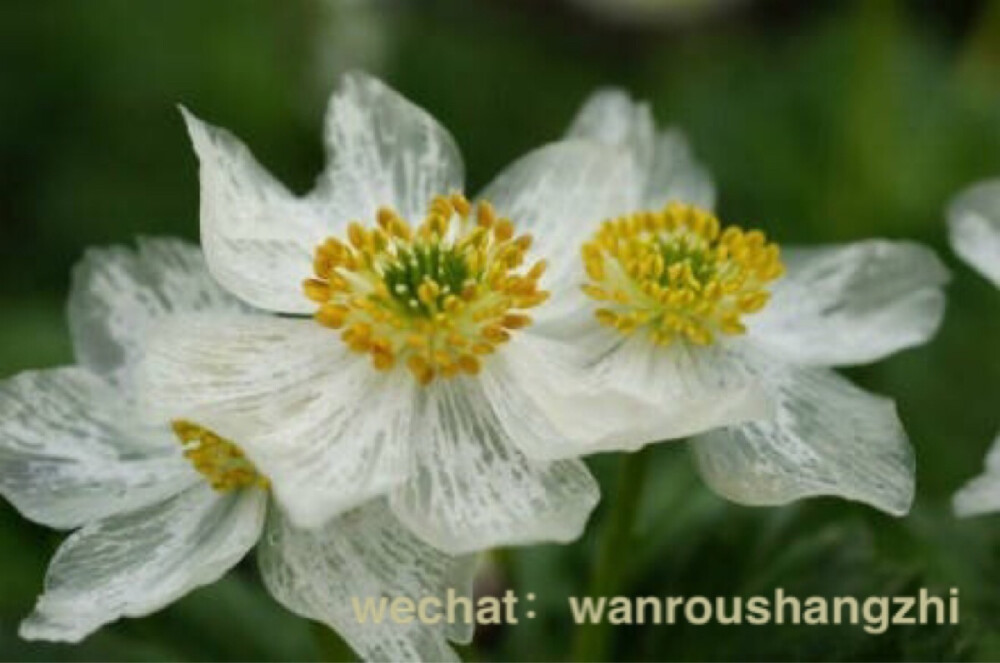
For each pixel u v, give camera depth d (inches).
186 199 13.7
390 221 9.2
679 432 8.6
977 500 8.9
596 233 9.3
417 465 8.8
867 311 9.5
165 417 8.7
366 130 9.4
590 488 8.7
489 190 9.5
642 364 9.2
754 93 13.8
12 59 14.1
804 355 9.4
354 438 8.8
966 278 12.7
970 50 14.0
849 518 10.0
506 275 9.1
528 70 15.2
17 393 9.1
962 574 10.0
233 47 14.0
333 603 8.7
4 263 13.5
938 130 13.6
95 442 9.0
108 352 9.3
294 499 8.5
